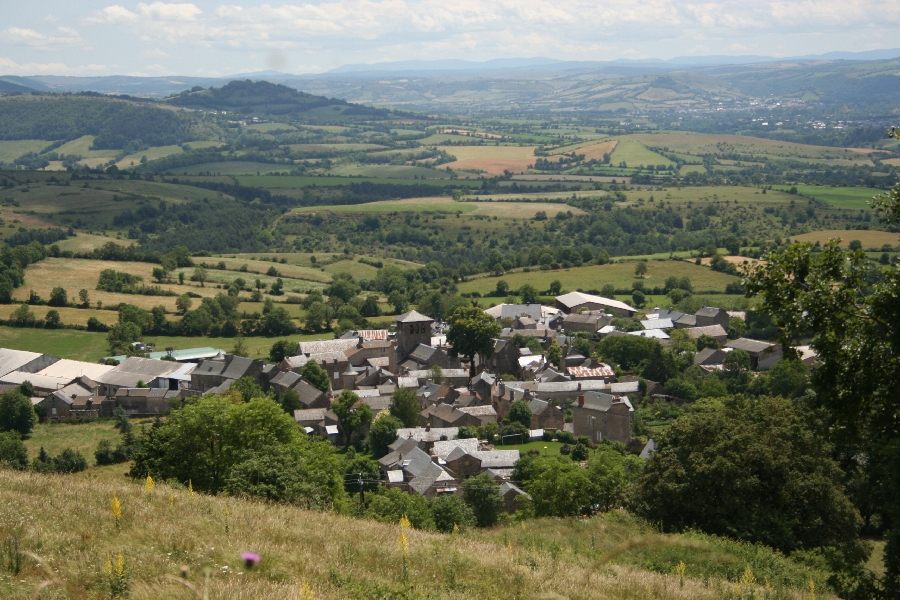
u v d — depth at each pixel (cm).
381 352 16825
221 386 13950
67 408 13725
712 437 5159
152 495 3606
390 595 2739
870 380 3067
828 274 3159
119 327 17775
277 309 19288
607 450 9212
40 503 3148
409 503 7188
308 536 3288
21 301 19675
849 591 3306
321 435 12375
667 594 3212
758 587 3441
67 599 2286
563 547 4112
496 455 10338
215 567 2703
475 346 15562
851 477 5506
